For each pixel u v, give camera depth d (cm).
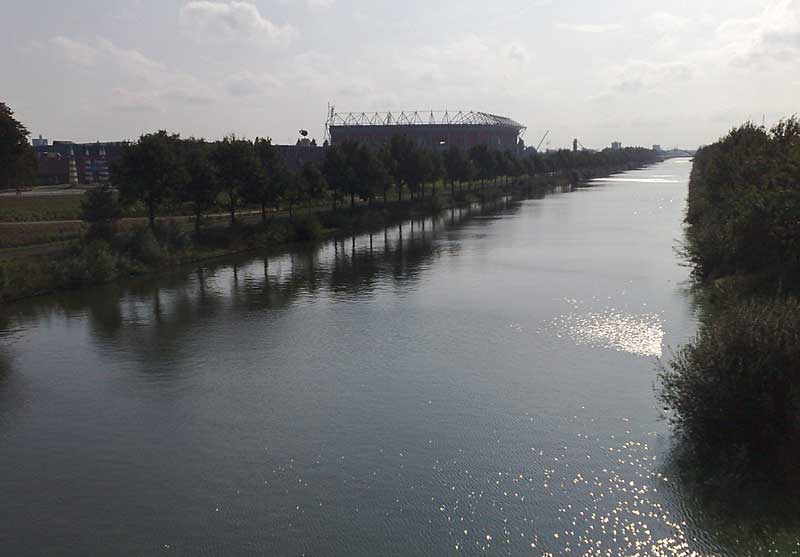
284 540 1673
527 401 2462
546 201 12500
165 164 5953
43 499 1912
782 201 3425
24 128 5059
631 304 3844
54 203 8919
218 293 4612
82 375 2947
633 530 1634
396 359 3022
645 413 2305
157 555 1636
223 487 1941
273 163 7594
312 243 7150
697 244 4497
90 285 4878
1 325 3828
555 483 1872
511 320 3609
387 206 9969
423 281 4862
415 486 1897
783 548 1516
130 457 2155
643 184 18462
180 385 2783
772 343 1811
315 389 2681
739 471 1808
